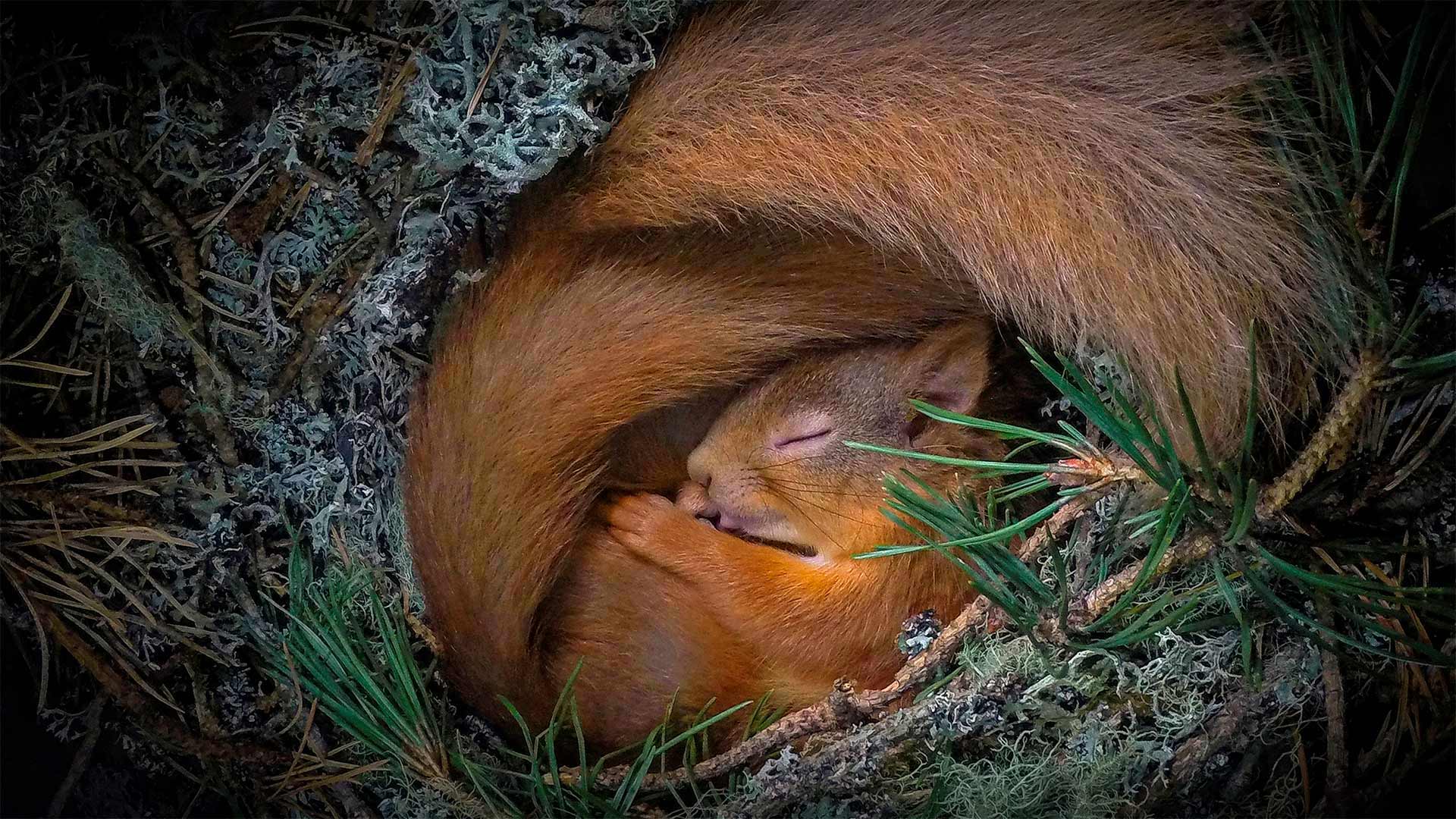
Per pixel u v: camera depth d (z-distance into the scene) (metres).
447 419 0.59
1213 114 0.58
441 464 0.59
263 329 0.59
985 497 0.61
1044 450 0.60
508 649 0.59
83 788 0.58
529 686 0.60
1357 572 0.56
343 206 0.59
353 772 0.58
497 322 0.59
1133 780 0.57
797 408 0.62
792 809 0.57
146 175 0.58
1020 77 0.59
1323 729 0.57
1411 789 0.56
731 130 0.59
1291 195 0.57
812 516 0.62
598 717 0.61
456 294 0.59
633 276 0.59
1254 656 0.56
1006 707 0.57
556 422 0.59
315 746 0.58
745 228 0.60
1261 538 0.56
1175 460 0.54
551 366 0.59
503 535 0.59
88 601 0.58
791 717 0.58
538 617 0.60
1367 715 0.57
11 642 0.58
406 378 0.59
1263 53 0.58
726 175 0.59
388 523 0.59
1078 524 0.57
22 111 0.57
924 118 0.59
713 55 0.59
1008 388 0.61
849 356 0.61
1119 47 0.58
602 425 0.59
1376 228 0.56
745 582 0.61
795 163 0.59
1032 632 0.56
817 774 0.57
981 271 0.59
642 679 0.61
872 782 0.57
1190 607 0.55
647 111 0.59
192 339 0.58
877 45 0.59
